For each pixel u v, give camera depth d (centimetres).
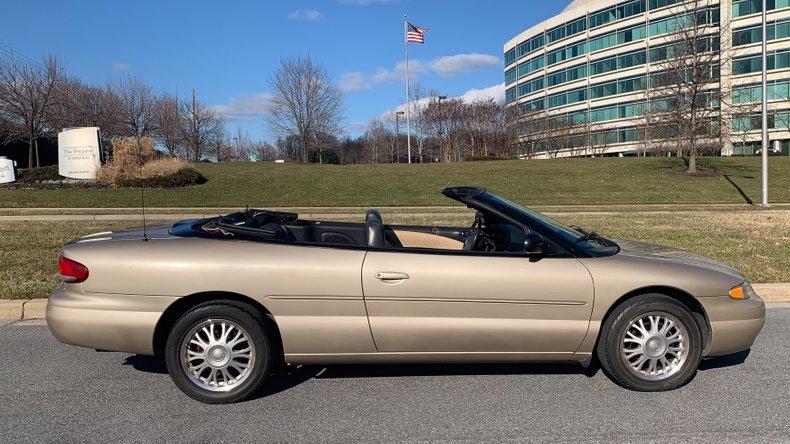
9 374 444
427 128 6372
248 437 341
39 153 4894
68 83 4256
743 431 347
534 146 6397
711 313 403
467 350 390
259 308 384
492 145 6153
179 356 381
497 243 458
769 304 659
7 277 709
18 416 369
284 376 439
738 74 5528
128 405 386
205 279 375
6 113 3628
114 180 2373
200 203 2039
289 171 3062
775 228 1183
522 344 391
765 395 402
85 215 1652
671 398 396
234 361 385
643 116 5200
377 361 393
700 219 1411
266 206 1980
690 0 3738
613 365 399
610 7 7075
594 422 360
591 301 390
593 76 7369
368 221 423
